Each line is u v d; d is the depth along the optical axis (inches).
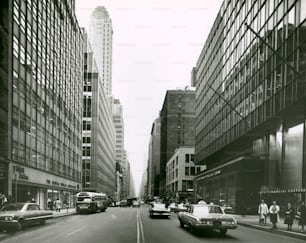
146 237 682.2
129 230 827.4
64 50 2362.2
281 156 1336.1
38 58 1755.7
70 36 2568.9
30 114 1627.7
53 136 2063.2
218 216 735.1
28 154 1594.5
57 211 1761.8
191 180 3944.4
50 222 1096.8
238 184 1656.0
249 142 1784.0
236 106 1765.5
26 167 1560.0
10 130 1357.0
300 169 1178.6
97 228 879.1
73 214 1641.2
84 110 3801.7
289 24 1178.0
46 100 1900.8
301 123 1193.4
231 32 1889.8
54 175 2080.5
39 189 1846.7
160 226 959.6
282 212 1306.6
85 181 3708.2
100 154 4128.9
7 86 1339.8
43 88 1844.2
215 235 743.7
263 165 1578.5
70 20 2573.8
